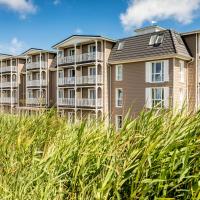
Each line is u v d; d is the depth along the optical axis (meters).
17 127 4.93
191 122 2.49
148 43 22.22
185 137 2.40
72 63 27.08
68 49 28.55
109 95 24.94
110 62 24.38
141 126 2.99
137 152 2.54
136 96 22.89
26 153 3.76
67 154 3.13
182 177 2.13
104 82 24.89
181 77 21.11
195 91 20.94
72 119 4.83
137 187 2.30
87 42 25.89
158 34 21.94
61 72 29.98
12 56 37.88
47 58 32.88
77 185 2.82
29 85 34.56
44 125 4.66
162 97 21.28
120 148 2.80
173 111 2.85
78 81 26.58
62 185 2.90
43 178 3.03
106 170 2.69
